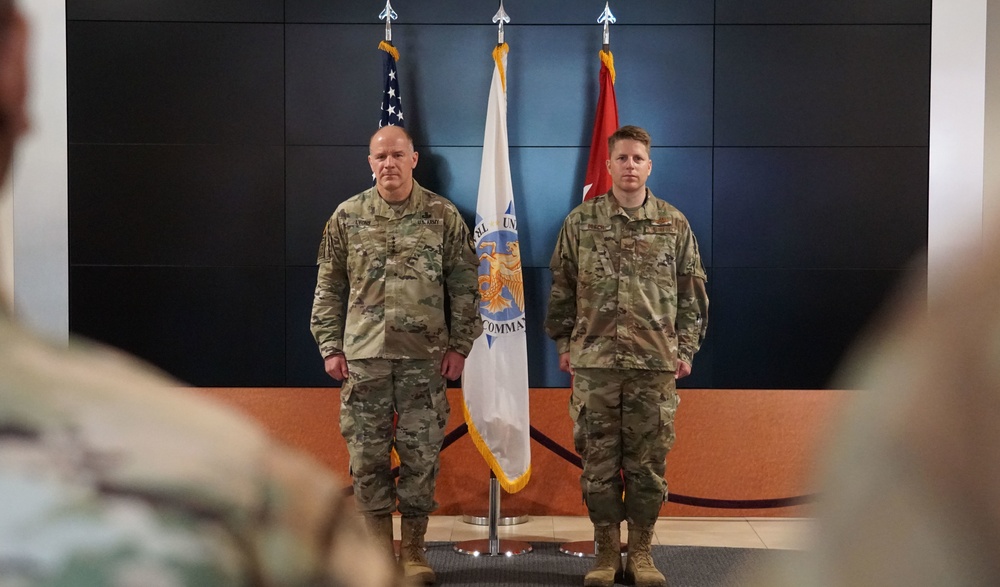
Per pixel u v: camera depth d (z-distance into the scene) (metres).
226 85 5.32
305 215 5.35
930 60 5.28
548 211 5.33
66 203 5.20
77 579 0.27
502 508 5.28
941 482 0.27
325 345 4.24
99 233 5.30
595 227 4.20
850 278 5.35
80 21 5.27
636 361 4.08
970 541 0.27
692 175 5.34
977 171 5.18
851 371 0.29
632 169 4.14
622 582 4.18
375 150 4.26
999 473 0.26
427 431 4.20
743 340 5.36
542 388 5.29
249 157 5.33
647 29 5.32
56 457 0.29
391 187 4.23
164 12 5.29
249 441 0.32
